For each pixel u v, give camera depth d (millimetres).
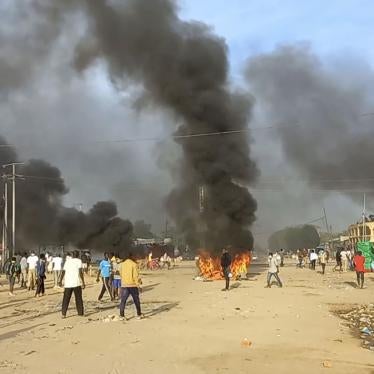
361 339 9680
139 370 6926
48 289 21969
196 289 20500
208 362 7449
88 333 9906
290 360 7633
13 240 40094
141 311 13344
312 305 14812
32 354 8000
